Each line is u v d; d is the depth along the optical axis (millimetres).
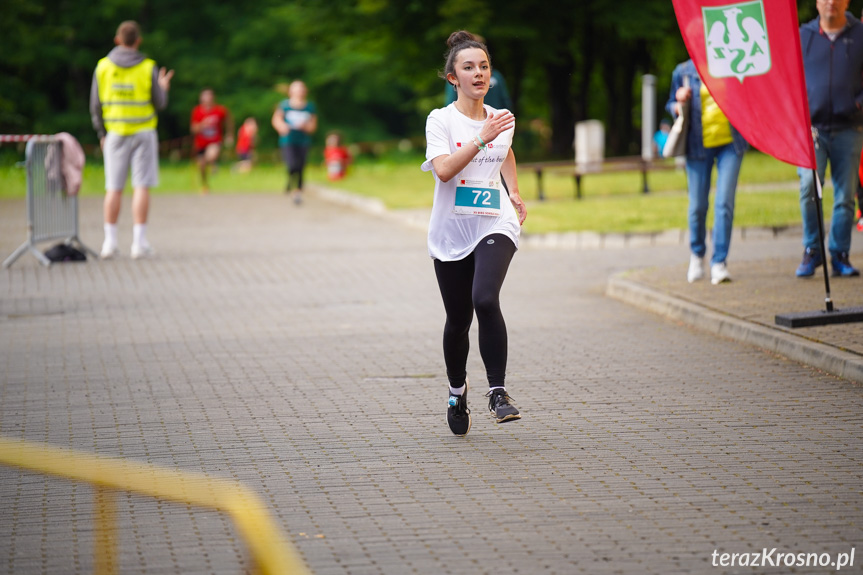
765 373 12367
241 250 25078
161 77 24062
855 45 16188
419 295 18656
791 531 7582
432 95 83312
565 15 56938
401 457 9555
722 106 14148
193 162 67562
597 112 80562
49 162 23109
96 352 14445
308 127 38062
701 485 8609
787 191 31375
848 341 12805
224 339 15203
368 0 55125
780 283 16938
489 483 8789
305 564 7152
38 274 21609
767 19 13719
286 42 84250
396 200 35500
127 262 23312
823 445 9602
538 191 32406
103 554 7387
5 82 79062
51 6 82500
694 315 15281
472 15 53906
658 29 54375
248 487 8781
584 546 7395
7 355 14328
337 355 14016
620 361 13234
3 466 9445
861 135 16516
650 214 27406
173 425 10773
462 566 7094
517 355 13719
